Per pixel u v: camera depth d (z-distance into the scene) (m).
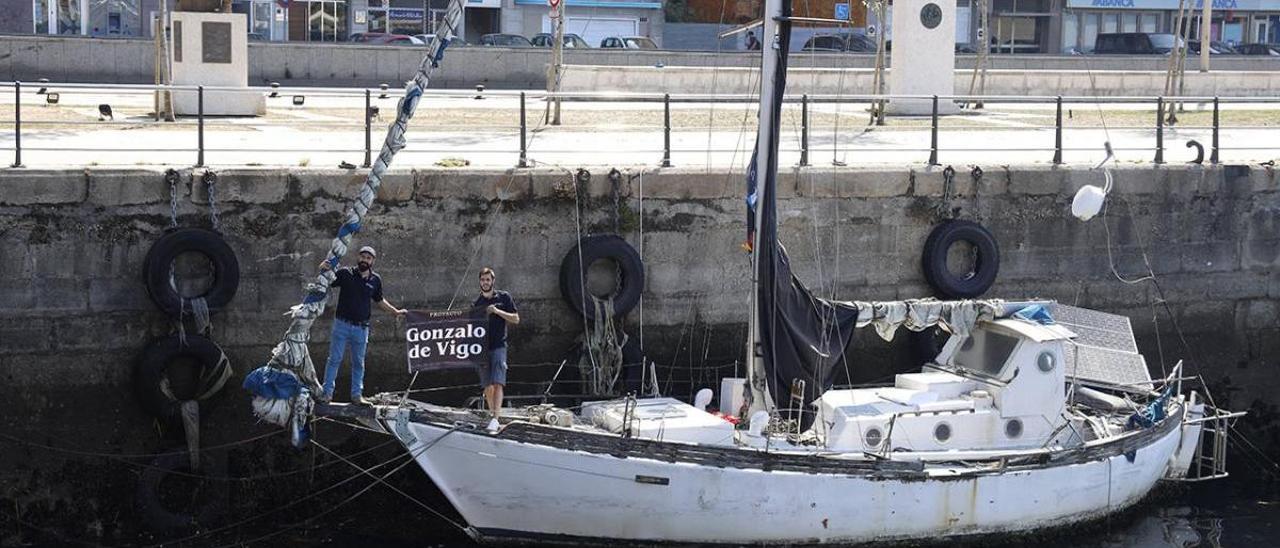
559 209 19.22
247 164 18.92
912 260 21.00
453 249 18.81
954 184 21.03
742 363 20.11
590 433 15.85
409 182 18.52
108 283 17.52
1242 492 19.98
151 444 17.69
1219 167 22.14
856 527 16.53
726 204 19.86
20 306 17.22
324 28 58.53
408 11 60.12
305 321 16.00
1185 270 22.14
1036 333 17.23
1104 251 21.78
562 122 27.66
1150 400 19.56
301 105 30.98
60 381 17.41
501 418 16.42
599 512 16.06
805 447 16.64
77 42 40.12
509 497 16.09
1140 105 35.56
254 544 17.34
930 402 17.16
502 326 16.45
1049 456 17.19
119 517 17.61
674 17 63.16
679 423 16.42
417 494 18.36
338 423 18.11
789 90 35.47
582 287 19.05
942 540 16.92
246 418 17.97
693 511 16.09
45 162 18.92
